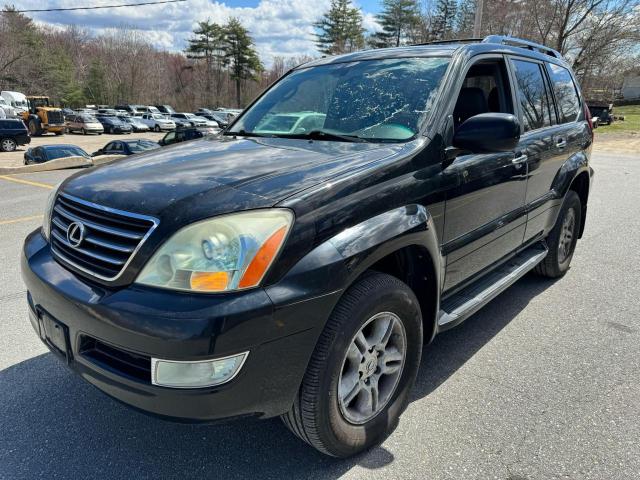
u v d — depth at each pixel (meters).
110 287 2.02
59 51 78.19
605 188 10.66
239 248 1.90
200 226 1.94
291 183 2.17
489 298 3.29
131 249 2.00
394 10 57.00
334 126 3.05
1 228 6.74
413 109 2.88
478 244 3.18
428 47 3.42
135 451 2.48
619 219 7.55
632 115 46.75
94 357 2.08
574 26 36.47
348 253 2.10
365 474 2.32
